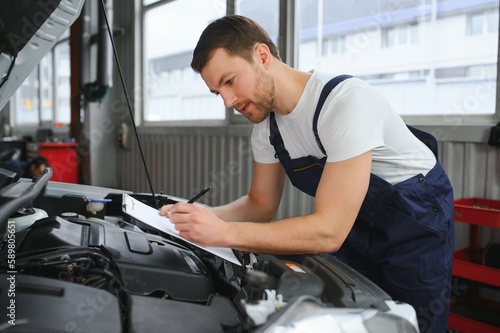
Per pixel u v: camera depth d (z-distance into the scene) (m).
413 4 2.19
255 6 3.01
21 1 0.75
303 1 2.73
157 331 0.56
